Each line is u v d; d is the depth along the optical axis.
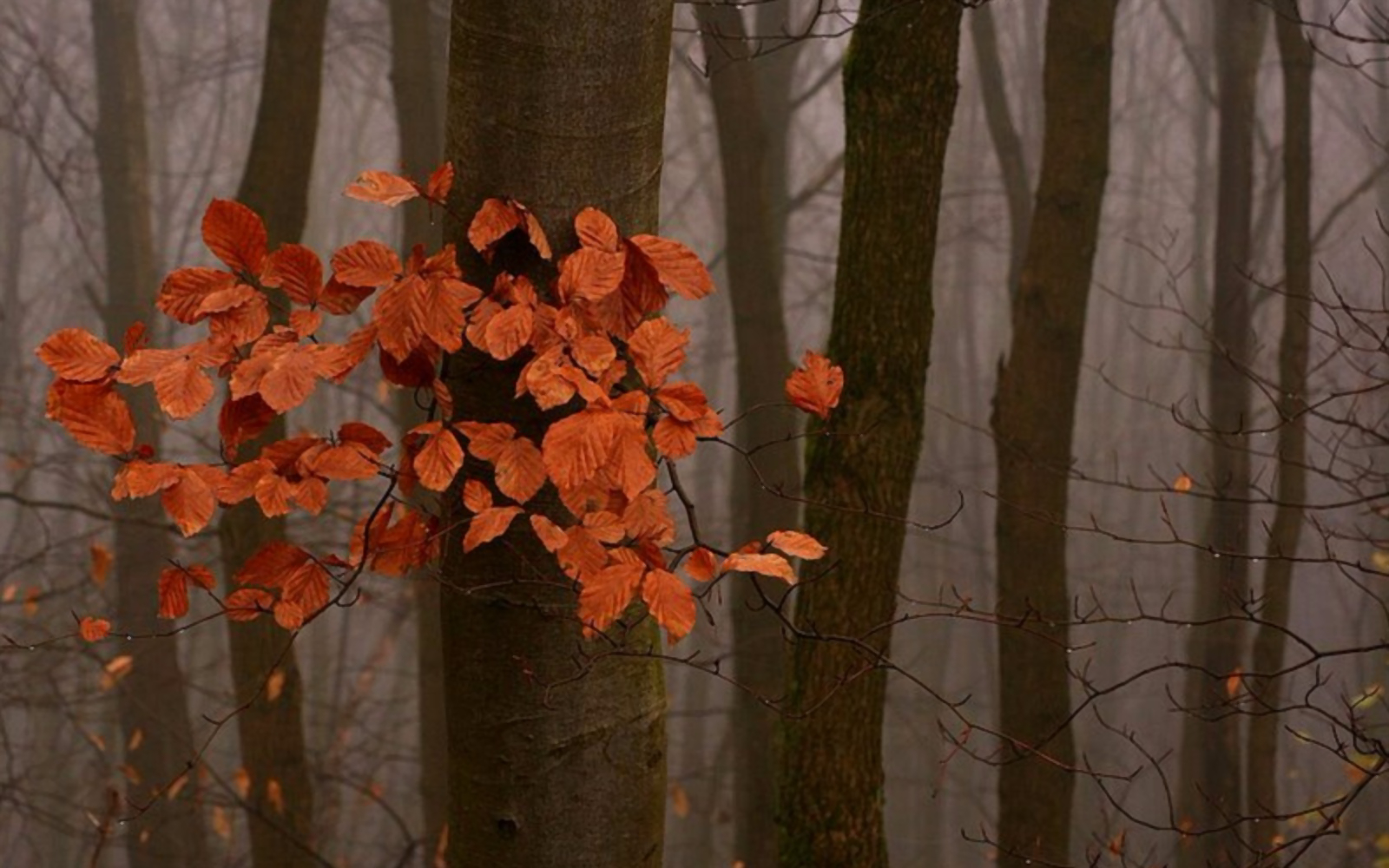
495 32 2.48
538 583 2.57
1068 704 8.54
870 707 5.43
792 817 5.45
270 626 9.58
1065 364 8.56
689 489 21.52
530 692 2.64
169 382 2.36
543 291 2.52
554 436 2.29
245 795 9.20
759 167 11.21
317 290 2.43
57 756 13.41
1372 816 15.86
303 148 9.70
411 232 10.97
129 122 14.40
